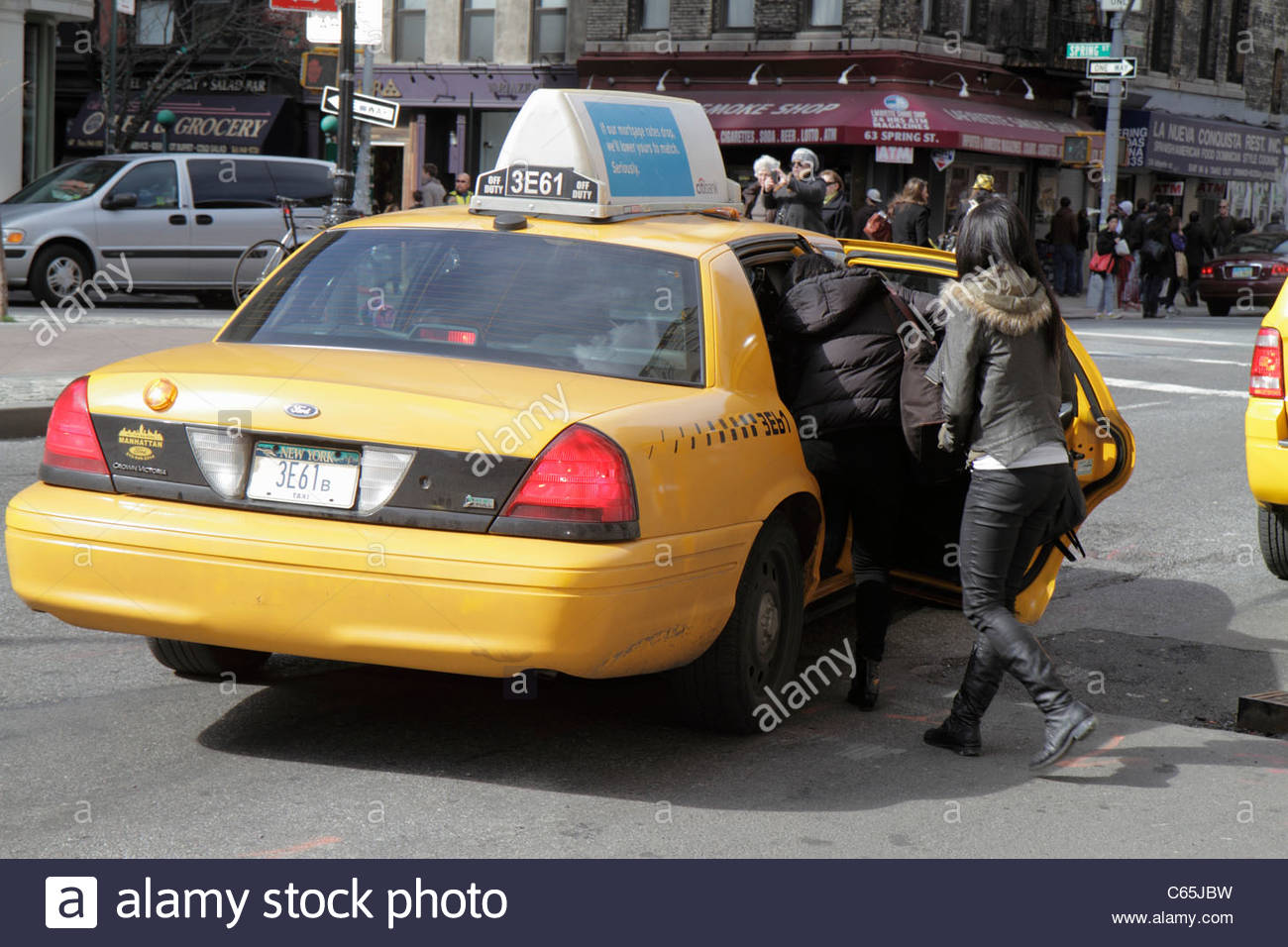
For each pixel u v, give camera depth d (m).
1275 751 5.09
